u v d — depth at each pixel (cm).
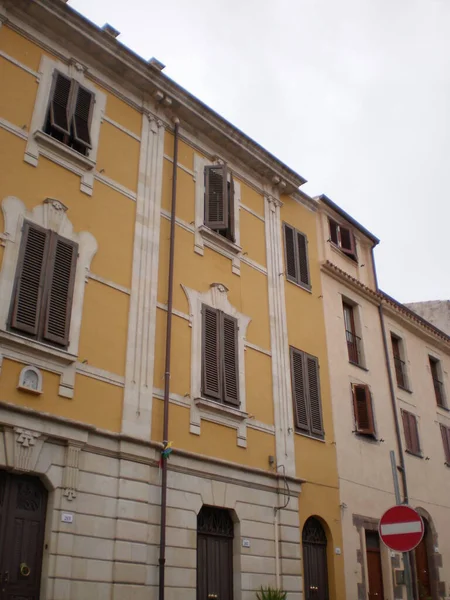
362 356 2095
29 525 1105
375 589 1756
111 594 1144
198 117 1697
